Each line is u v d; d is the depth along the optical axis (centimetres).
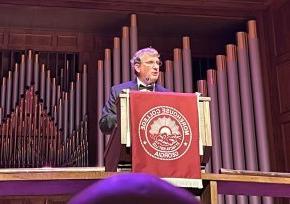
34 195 366
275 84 796
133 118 315
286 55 788
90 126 820
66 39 872
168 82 826
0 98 803
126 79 808
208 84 812
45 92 819
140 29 879
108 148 356
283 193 379
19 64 823
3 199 719
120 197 70
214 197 319
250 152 768
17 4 805
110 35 883
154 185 73
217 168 768
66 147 799
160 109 320
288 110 769
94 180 314
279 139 771
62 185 330
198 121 323
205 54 902
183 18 855
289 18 795
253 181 329
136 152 309
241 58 813
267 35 829
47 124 802
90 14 833
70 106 823
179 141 317
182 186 311
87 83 845
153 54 380
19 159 779
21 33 859
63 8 816
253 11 854
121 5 836
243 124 786
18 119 794
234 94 800
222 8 855
